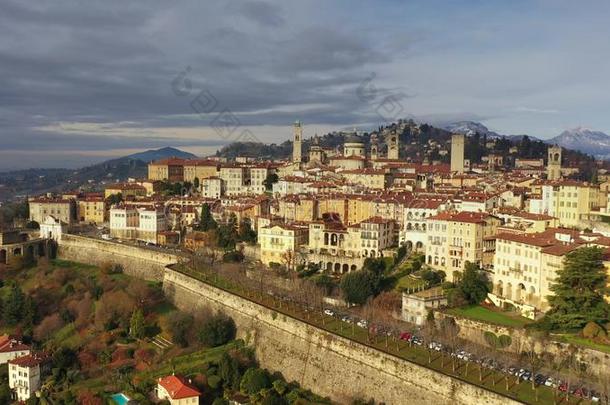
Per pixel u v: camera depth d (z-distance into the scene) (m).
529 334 189.12
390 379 179.50
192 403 194.62
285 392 199.50
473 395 157.88
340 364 196.25
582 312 187.00
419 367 172.00
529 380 164.50
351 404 183.38
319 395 198.50
